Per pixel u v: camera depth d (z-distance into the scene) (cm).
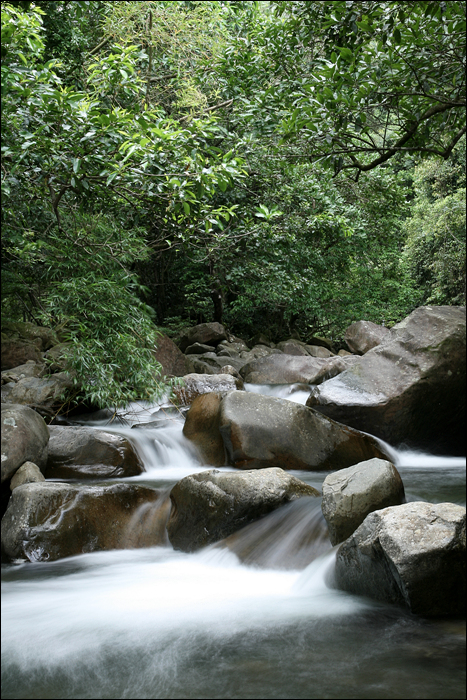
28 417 568
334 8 569
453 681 252
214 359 1373
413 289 2198
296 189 1238
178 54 1097
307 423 651
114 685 260
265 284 1447
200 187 565
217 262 1398
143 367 779
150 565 445
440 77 613
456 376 715
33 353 964
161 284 1798
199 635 312
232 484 465
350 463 648
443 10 543
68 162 552
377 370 734
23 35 520
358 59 599
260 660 279
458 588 326
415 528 331
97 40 1170
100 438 619
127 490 508
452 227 2006
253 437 629
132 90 668
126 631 319
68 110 533
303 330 2198
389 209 1591
